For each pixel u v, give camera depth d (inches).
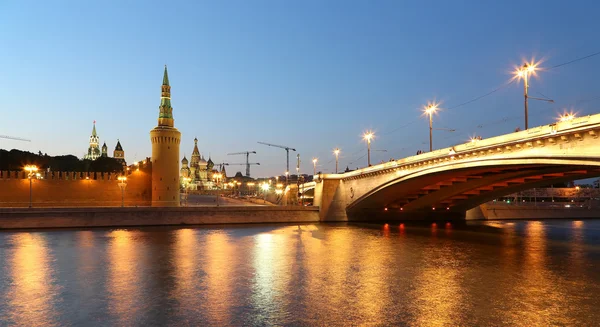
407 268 1375.5
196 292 1059.3
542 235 2472.9
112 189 3722.9
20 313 894.4
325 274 1275.8
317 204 3518.7
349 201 3373.5
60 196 3533.5
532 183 2743.6
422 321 842.2
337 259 1541.6
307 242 2026.3
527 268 1384.1
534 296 1023.6
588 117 1412.4
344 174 3403.1
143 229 2635.3
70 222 2709.2
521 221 3796.8
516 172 2347.4
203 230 2596.0
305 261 1496.1
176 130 3922.2
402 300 988.6
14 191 3371.1
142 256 1579.7
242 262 1469.0
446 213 3730.3
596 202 5290.4
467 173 2367.1
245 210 3174.2
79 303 964.0
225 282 1166.3
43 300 988.6
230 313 895.1
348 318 863.7
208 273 1283.2
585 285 1140.5
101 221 2775.6
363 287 1114.1
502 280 1200.2
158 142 3841.0
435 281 1186.0
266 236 2273.6
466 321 840.3
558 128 1537.9
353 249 1801.2
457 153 2116.1
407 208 3597.4
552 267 1406.3
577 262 1508.4
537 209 4153.5
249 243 1969.7
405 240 2149.4
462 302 971.3
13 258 1529.3
